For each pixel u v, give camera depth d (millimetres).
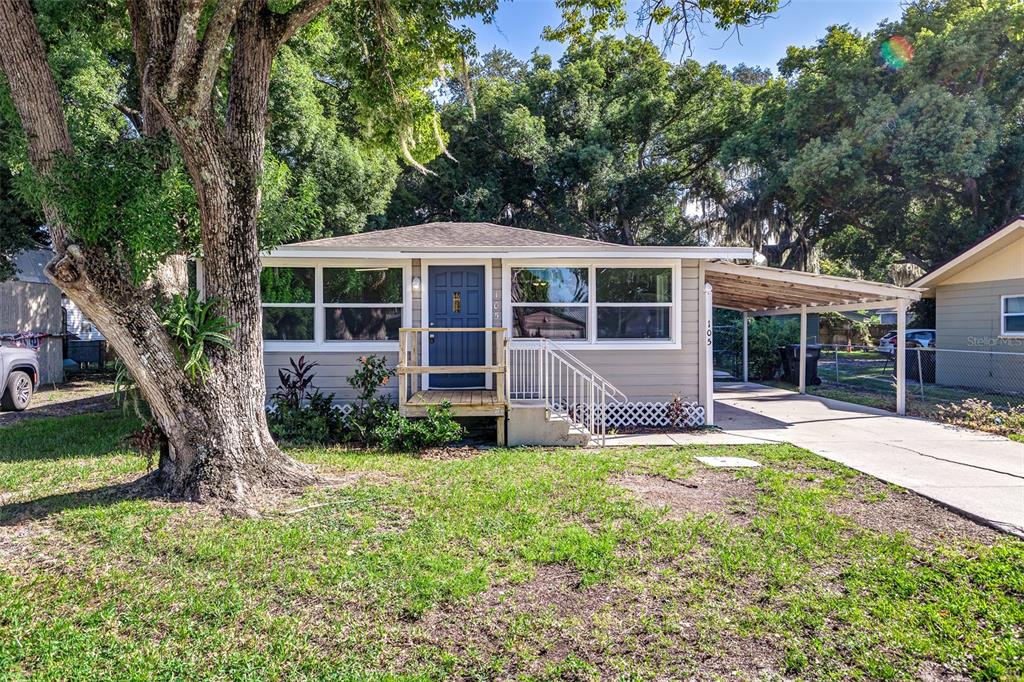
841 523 4605
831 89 21562
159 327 4984
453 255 9438
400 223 26375
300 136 16531
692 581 3695
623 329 9930
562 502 5133
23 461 6848
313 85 17312
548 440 8141
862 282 10633
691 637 3107
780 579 3695
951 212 21797
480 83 25297
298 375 8969
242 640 3088
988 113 18797
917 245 22438
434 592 3547
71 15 8836
